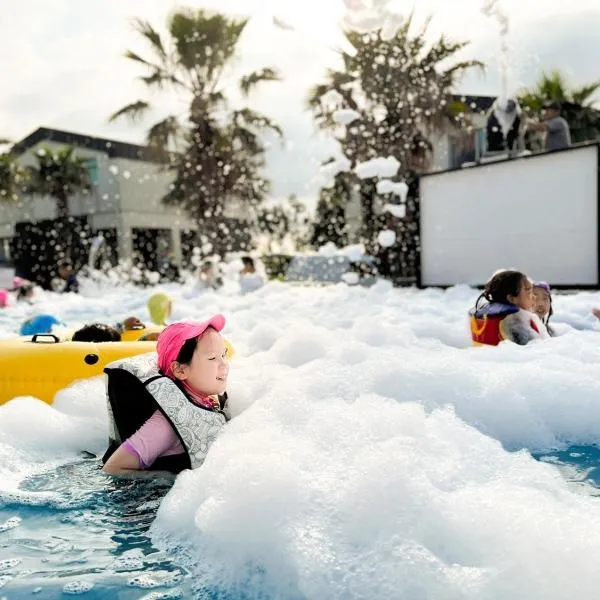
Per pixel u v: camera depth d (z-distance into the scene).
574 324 4.91
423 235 10.42
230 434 2.11
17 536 1.71
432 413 2.28
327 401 2.51
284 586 1.41
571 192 8.53
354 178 13.46
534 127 9.12
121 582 1.46
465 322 5.22
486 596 1.26
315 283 11.77
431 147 13.49
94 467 2.27
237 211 19.02
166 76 16.73
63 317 9.09
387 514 1.53
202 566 1.52
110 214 20.80
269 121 17.09
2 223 22.47
